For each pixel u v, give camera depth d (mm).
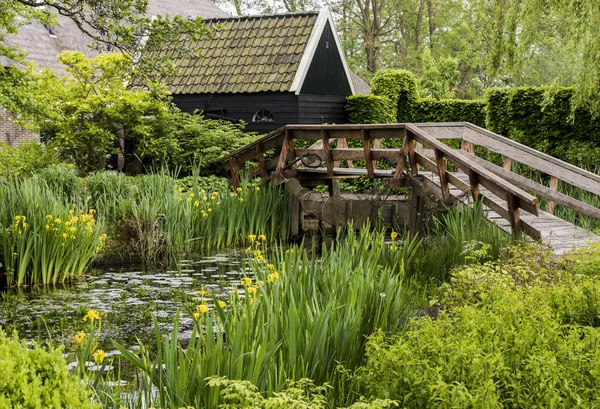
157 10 30422
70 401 2967
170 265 11086
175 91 21156
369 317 5582
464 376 3760
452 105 21766
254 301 5160
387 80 22266
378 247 7836
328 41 21688
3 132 22984
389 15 41375
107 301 8594
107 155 18250
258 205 13438
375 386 3986
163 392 4230
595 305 5453
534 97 18062
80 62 17016
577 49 15531
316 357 4652
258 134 20516
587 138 17500
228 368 4152
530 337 4156
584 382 3818
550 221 11766
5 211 9969
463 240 8906
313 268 6258
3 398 2742
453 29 42812
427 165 11766
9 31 13680
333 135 13203
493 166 13445
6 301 8617
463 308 4730
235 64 21125
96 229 10680
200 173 19047
